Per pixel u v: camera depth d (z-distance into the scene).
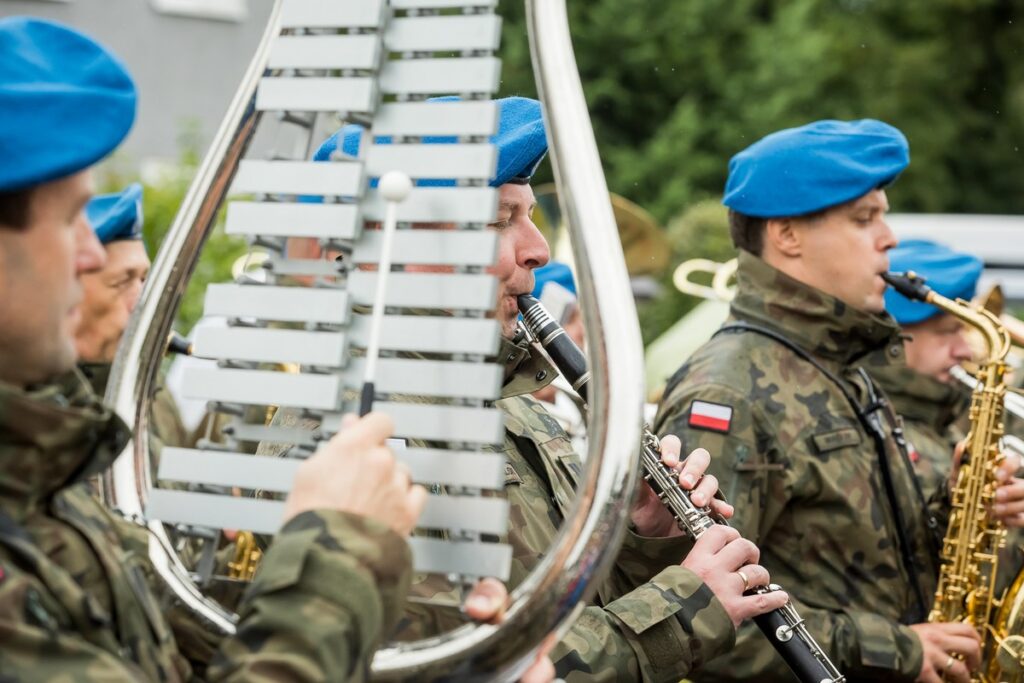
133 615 1.51
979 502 3.42
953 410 4.27
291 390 1.56
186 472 1.59
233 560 2.73
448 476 1.53
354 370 1.56
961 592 3.30
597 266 1.56
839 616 2.93
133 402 1.73
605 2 15.53
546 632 1.52
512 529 2.14
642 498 2.44
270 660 1.40
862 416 3.11
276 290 1.58
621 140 15.55
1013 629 3.21
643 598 2.19
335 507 1.46
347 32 1.62
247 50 12.61
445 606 1.64
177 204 6.52
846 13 18.28
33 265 1.45
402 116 1.59
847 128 3.30
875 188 3.25
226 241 5.79
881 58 17.19
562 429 2.50
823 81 16.75
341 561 1.43
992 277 7.40
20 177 1.41
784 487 2.95
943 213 17.09
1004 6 17.72
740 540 2.28
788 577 3.00
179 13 12.20
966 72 17.58
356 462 1.48
